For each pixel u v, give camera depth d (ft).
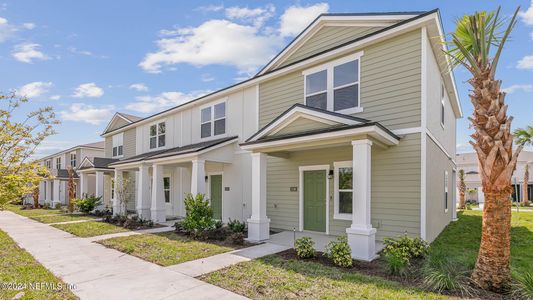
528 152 104.73
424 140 24.27
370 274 17.80
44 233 34.32
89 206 56.34
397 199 25.31
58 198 84.69
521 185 96.84
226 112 41.93
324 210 31.01
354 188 22.08
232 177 39.93
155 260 21.52
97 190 62.28
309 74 32.68
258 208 28.71
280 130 28.68
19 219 48.78
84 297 14.83
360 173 21.91
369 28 29.76
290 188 33.65
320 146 25.95
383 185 26.16
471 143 16.12
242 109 39.81
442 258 18.10
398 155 25.53
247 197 37.83
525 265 19.47
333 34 32.42
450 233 32.01
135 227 37.35
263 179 29.40
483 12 15.65
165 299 14.53
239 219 38.47
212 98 43.88
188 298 14.61
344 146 27.50
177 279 17.37
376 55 27.43
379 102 26.91
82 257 22.72
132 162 47.03
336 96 29.99
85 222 43.55
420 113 24.63
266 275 17.70
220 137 42.57
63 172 86.99
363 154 21.89
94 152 95.14
